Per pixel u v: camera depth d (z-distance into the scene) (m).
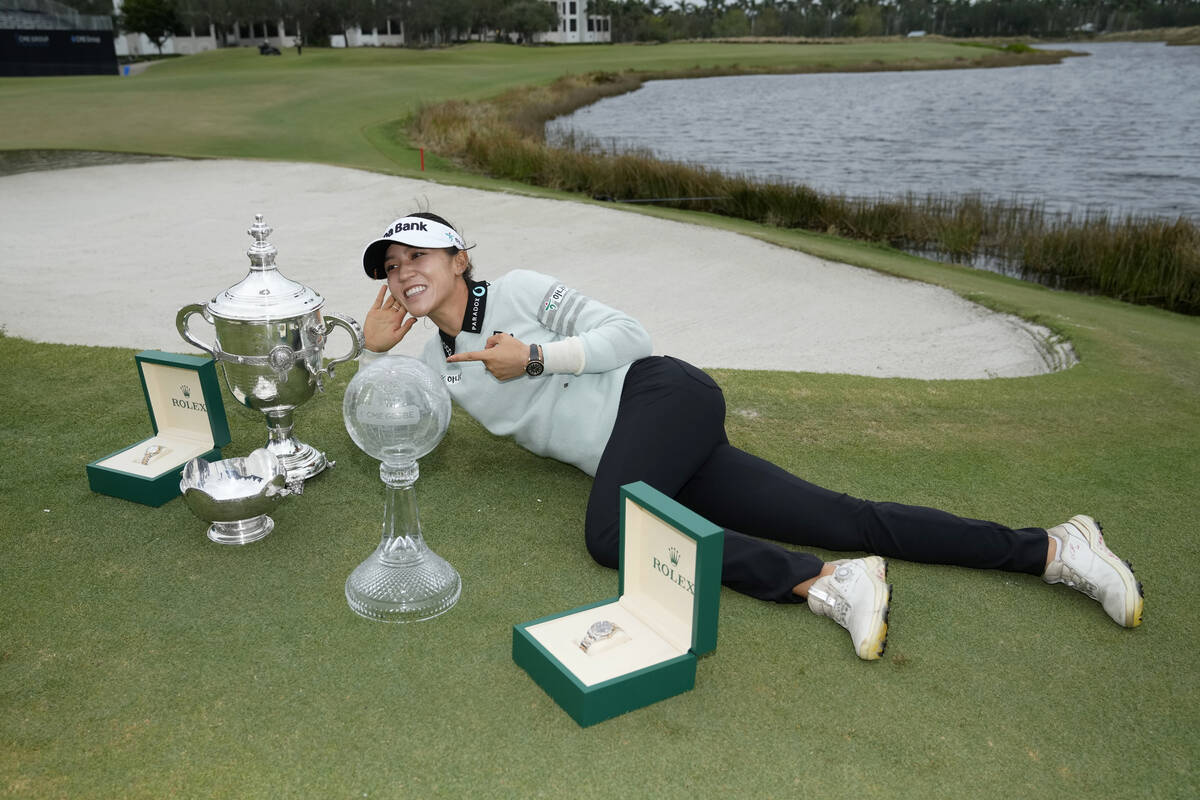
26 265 7.84
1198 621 2.22
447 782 1.61
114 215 10.19
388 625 2.10
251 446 3.25
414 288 2.40
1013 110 39.50
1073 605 2.27
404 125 22.02
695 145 26.34
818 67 70.88
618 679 1.77
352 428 2.07
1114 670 2.01
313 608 2.17
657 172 13.92
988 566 2.30
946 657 2.04
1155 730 1.81
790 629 2.12
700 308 7.39
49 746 1.69
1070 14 189.38
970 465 3.20
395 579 2.15
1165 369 4.75
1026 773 1.68
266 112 22.67
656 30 134.38
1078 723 1.83
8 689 1.85
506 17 99.12
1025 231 11.34
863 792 1.62
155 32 72.38
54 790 1.58
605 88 45.06
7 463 2.97
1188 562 2.51
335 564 2.38
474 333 2.50
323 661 1.96
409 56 56.59
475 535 2.56
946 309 7.19
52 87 27.19
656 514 1.91
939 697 1.89
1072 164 23.11
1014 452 3.34
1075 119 35.59
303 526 2.59
